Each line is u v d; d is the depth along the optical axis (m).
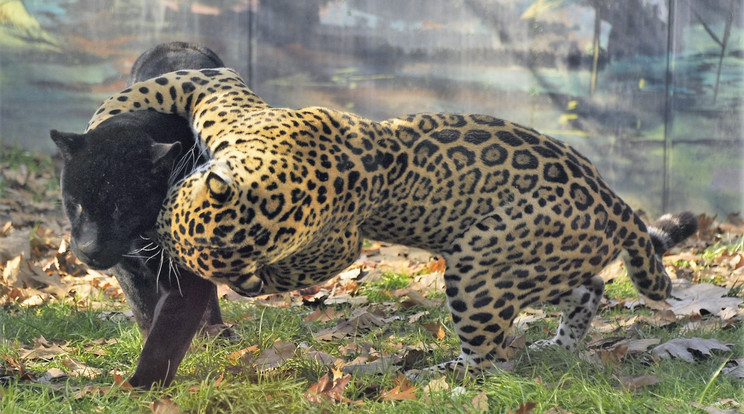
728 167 22.52
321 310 14.21
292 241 8.51
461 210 9.46
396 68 23.73
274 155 8.38
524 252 9.46
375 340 12.11
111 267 9.32
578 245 9.64
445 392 9.02
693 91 22.75
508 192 9.41
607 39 23.17
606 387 9.21
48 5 23.88
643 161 23.22
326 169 8.66
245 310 13.78
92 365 10.88
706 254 17.73
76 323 12.66
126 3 23.98
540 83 23.53
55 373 10.19
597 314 13.75
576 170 9.77
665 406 8.80
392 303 14.56
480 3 23.42
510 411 8.52
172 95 9.34
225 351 11.05
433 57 23.64
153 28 24.05
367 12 23.59
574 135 23.48
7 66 23.89
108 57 24.12
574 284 9.98
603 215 9.77
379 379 9.97
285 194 8.31
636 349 10.98
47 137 24.17
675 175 23.02
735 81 22.39
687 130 22.88
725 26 22.34
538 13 23.33
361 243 9.75
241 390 8.91
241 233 8.15
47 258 17.34
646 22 22.95
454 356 11.05
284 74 23.83
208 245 8.16
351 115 9.32
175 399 8.63
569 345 11.19
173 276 9.08
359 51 23.73
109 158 8.62
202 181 8.15
